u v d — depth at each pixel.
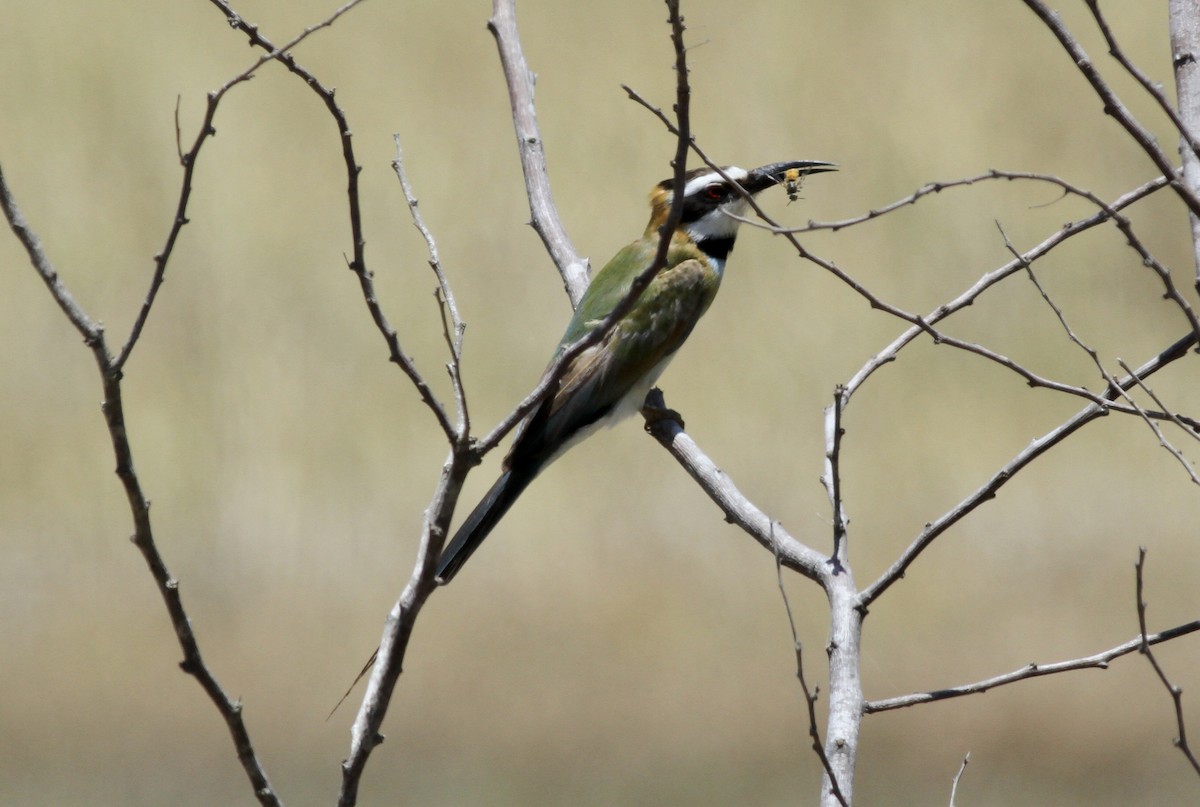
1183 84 4.96
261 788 3.96
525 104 7.54
